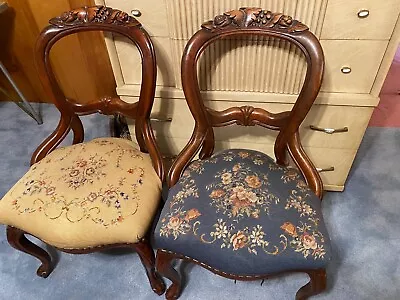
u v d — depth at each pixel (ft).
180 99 4.33
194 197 3.40
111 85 6.85
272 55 3.76
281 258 3.02
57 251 4.75
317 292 3.44
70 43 6.33
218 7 3.50
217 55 3.82
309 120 4.31
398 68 7.89
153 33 3.82
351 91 3.99
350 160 4.74
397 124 6.55
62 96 3.92
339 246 4.65
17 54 6.75
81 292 4.35
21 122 7.13
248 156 3.81
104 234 3.30
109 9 3.47
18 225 3.47
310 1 3.32
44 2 5.86
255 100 4.17
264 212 3.22
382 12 3.33
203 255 3.14
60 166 3.80
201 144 3.76
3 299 4.32
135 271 4.51
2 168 6.06
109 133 6.38
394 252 4.57
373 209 5.08
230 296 4.23
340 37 3.56
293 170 3.73
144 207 3.46
